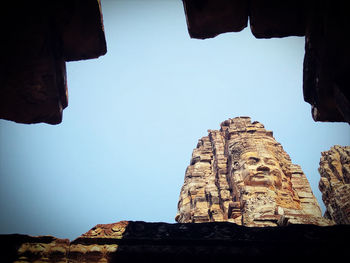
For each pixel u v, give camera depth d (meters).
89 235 10.93
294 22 10.45
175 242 10.41
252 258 9.86
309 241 10.12
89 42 10.54
